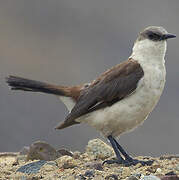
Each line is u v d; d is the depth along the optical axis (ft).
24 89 35.58
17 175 30.53
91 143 35.78
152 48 32.96
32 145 34.47
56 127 34.14
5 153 38.52
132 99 32.27
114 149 33.04
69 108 35.27
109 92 32.71
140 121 33.04
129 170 30.42
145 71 32.45
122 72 32.89
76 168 31.35
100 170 31.04
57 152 34.60
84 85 34.94
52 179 29.22
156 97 32.55
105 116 32.60
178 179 28.04
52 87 35.12
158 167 30.78
